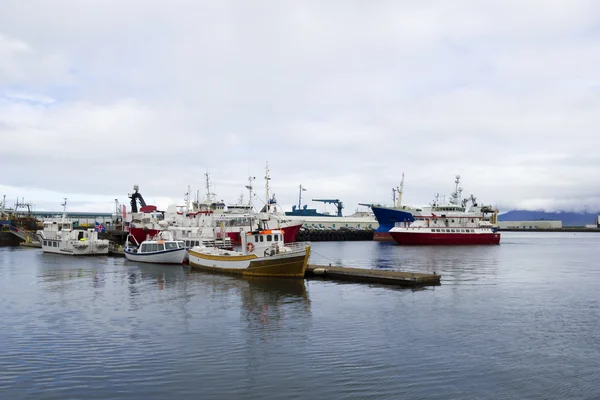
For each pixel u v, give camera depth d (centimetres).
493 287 4394
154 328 2727
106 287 4375
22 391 1781
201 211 10388
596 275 5488
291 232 10269
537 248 11819
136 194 12456
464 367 2066
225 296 3816
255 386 1834
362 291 4059
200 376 1939
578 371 2030
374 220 19250
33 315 3114
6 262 7131
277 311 3206
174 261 6531
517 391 1812
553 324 2872
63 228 9612
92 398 1722
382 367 2053
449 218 13150
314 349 2303
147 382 1873
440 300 3653
